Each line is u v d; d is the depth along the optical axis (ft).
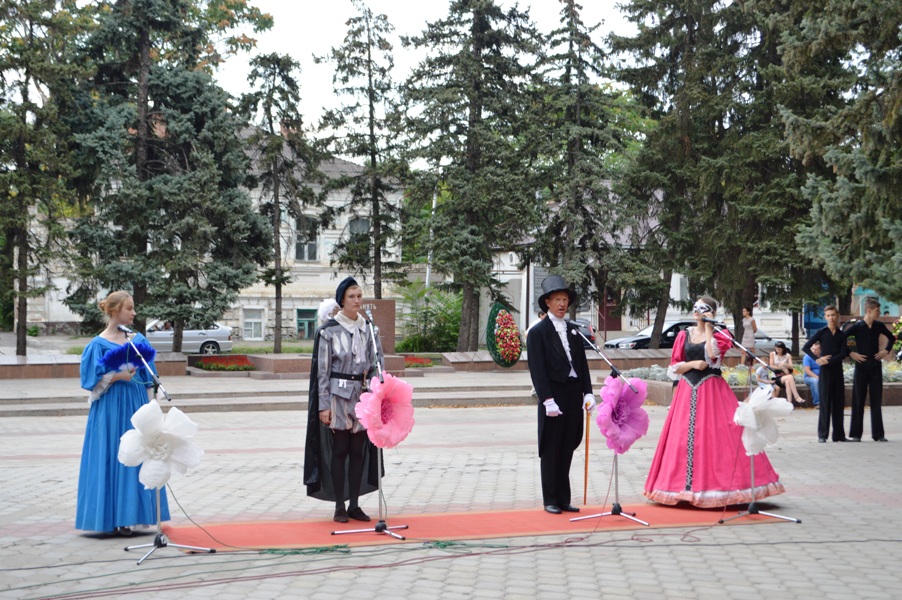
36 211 101.45
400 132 105.91
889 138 56.13
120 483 23.29
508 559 21.20
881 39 56.49
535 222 104.88
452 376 86.58
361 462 25.17
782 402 25.26
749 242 95.61
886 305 119.65
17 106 86.94
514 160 105.29
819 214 61.77
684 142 100.63
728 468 26.89
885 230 57.93
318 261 164.45
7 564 20.66
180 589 18.60
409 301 134.31
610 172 103.09
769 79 95.61
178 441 21.62
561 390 26.78
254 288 162.40
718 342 27.09
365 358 25.25
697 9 100.63
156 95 99.09
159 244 93.91
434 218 104.94
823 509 27.40
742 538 23.47
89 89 96.43
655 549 22.27
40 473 35.68
